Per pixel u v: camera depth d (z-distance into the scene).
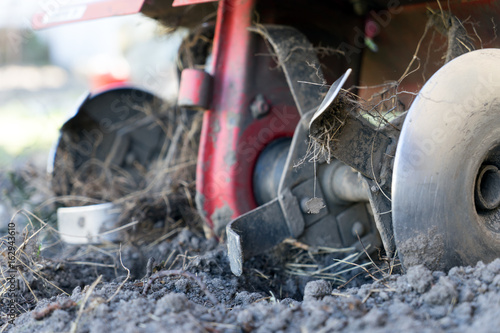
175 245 2.93
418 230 1.89
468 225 1.94
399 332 1.50
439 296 1.70
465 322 1.59
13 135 7.80
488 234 2.00
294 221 2.52
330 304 1.76
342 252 2.61
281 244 2.75
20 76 14.54
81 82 14.67
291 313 1.71
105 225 3.09
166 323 1.69
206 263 2.55
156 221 3.26
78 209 3.11
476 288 1.74
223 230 2.82
